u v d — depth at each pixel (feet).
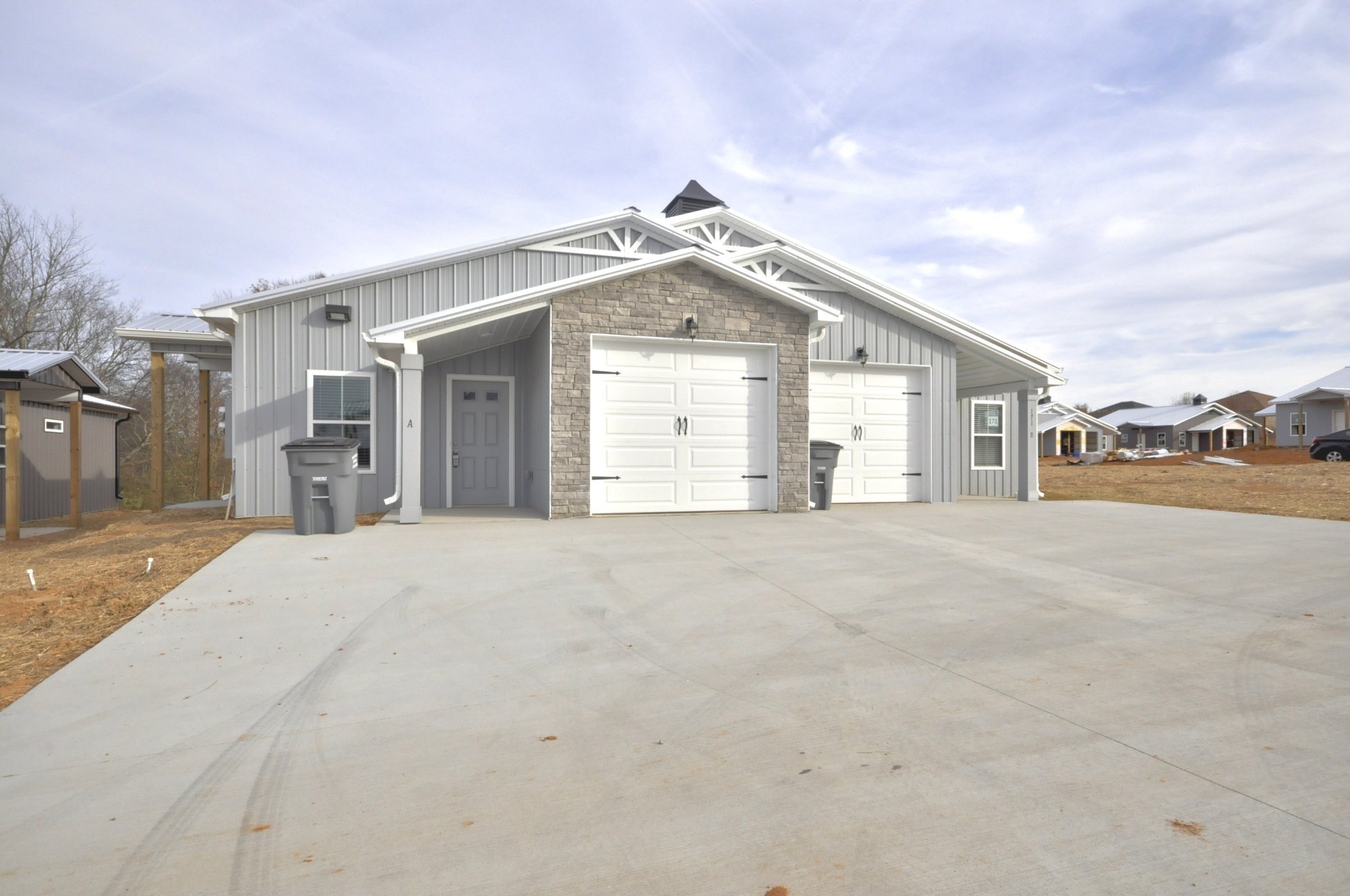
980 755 10.18
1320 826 8.23
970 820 8.45
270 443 36.55
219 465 92.27
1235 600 18.26
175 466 85.15
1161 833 8.11
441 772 9.88
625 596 18.97
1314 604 17.83
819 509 36.83
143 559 23.18
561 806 8.93
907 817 8.54
